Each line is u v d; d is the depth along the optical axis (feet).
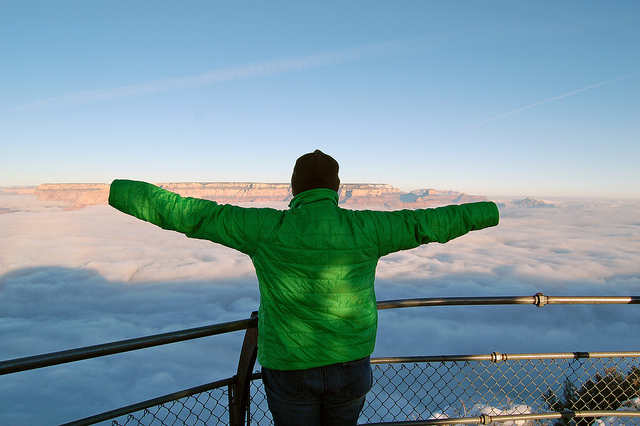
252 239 4.46
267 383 4.80
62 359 4.54
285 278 4.41
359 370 4.58
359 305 4.52
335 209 4.60
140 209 4.44
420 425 7.18
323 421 4.81
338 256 4.36
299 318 4.42
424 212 4.76
